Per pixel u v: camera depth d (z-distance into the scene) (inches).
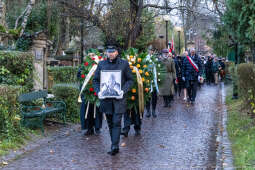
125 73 263.9
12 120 288.7
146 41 936.3
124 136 321.4
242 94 353.1
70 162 238.8
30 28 802.2
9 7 863.7
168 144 289.1
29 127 335.6
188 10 653.3
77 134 333.4
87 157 251.4
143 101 309.0
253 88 334.6
